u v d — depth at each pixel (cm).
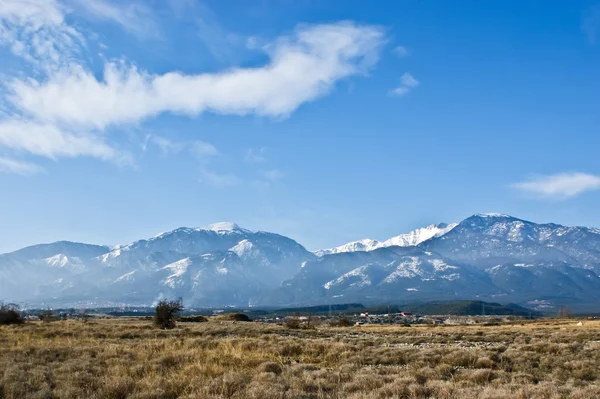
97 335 4534
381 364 2750
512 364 2762
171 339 3894
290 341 3700
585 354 3206
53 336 4362
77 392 1805
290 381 1972
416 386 1853
